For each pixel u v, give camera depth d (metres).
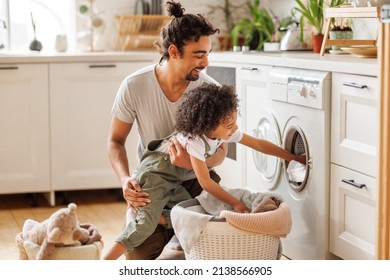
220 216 2.88
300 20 4.47
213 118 3.01
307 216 3.38
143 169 3.14
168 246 3.65
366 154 2.95
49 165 4.82
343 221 3.16
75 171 4.88
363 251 3.01
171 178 3.15
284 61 3.56
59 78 4.77
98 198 5.03
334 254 3.24
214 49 5.48
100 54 4.81
